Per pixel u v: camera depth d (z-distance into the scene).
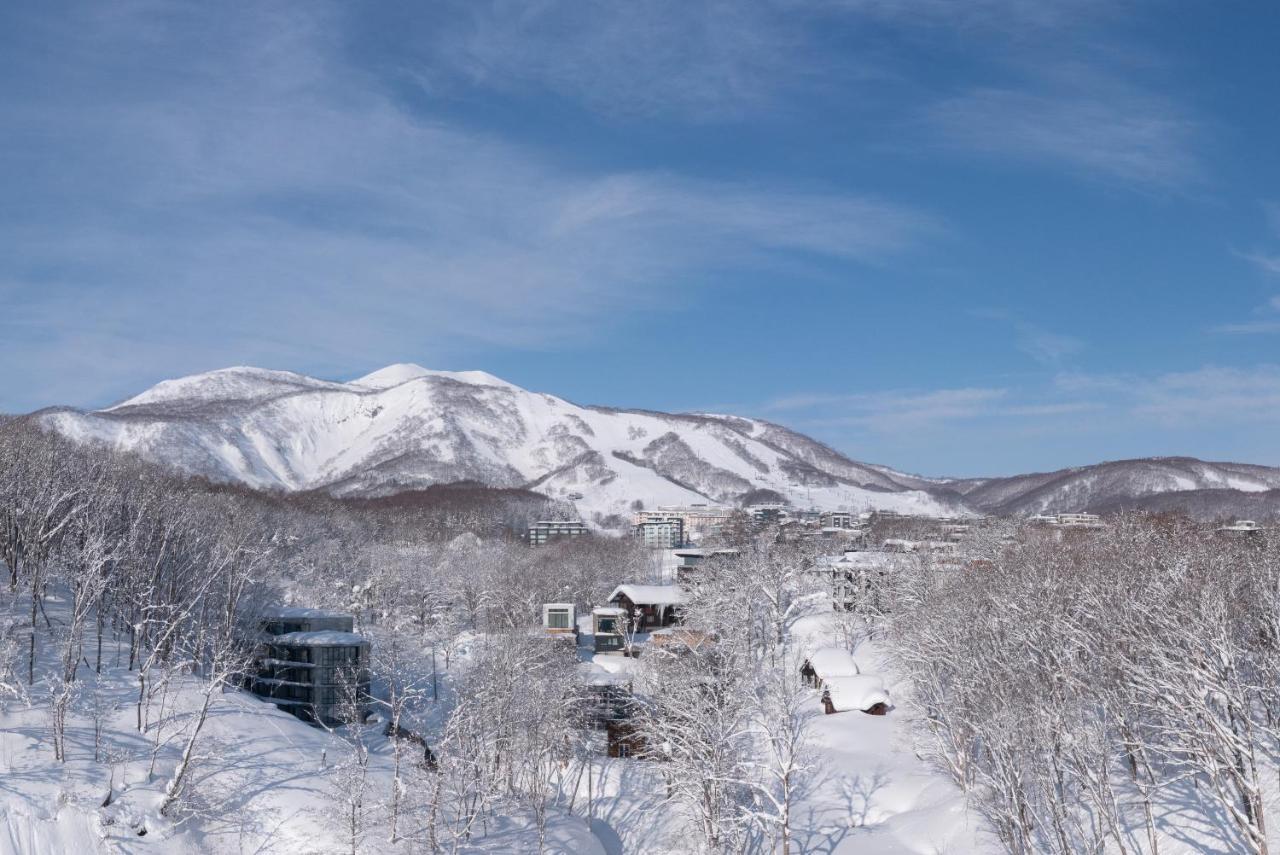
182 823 77.88
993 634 79.38
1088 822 68.00
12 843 69.94
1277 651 65.62
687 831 84.88
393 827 79.38
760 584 142.75
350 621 130.50
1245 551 100.25
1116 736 74.00
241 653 106.12
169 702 94.12
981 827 74.88
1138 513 179.88
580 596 199.25
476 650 127.56
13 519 114.25
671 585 192.12
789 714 88.06
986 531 168.00
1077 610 78.62
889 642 122.25
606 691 109.69
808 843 82.62
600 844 87.38
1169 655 65.44
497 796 92.81
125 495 127.62
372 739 109.38
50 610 112.62
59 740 80.06
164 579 114.31
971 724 71.50
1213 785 62.97
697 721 81.94
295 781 85.69
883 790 90.56
